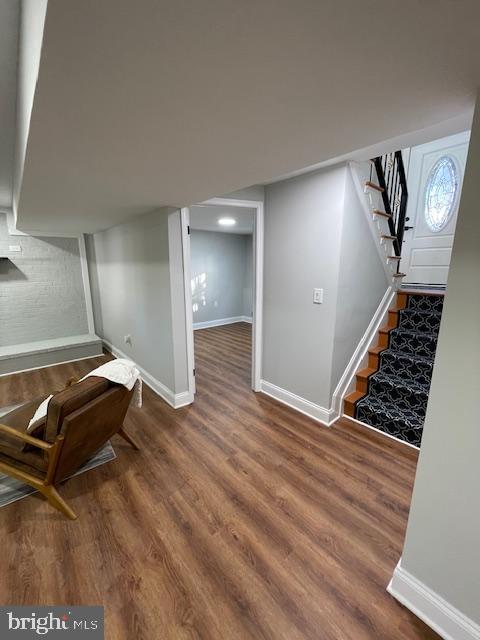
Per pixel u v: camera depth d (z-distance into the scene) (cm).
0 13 98
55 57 66
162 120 100
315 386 273
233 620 125
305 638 119
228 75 76
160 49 65
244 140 118
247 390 342
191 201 236
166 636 120
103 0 51
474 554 107
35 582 139
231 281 692
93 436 187
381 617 125
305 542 158
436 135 168
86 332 505
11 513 177
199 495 190
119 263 390
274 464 218
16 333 442
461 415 104
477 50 68
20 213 281
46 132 107
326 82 81
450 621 116
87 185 183
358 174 237
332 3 54
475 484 104
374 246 278
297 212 262
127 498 188
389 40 64
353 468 213
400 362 273
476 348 98
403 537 161
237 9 55
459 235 97
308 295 265
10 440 178
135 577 141
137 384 226
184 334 295
